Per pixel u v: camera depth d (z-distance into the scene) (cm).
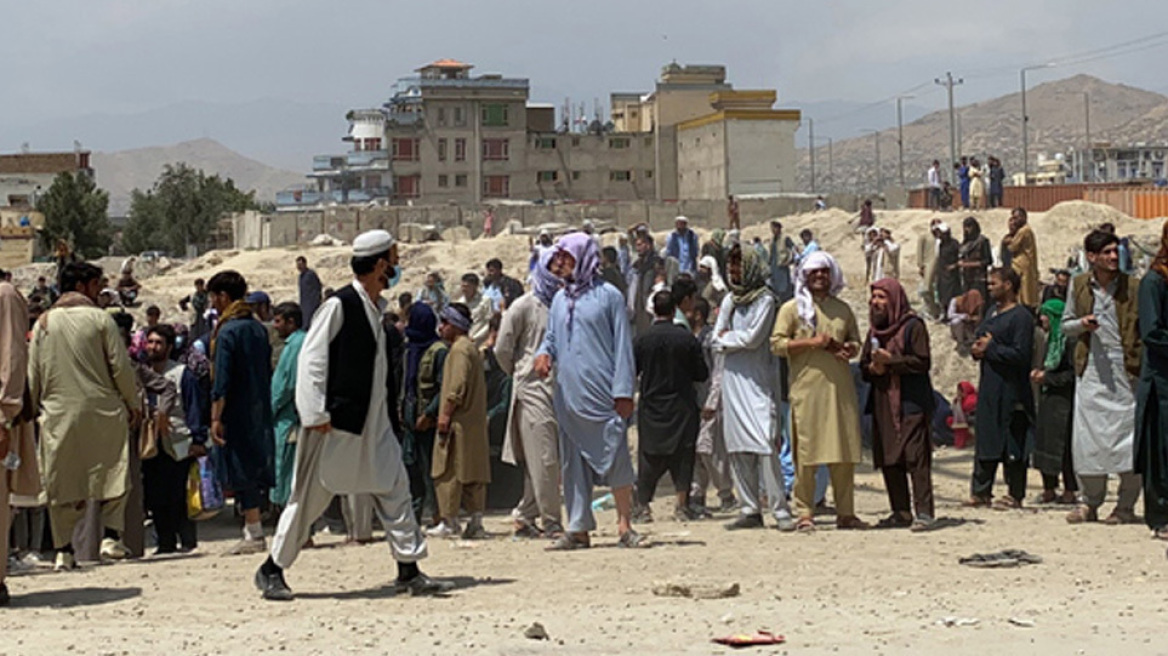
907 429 1177
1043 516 1259
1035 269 2180
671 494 1575
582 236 1097
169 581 987
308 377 857
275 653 702
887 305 1183
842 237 4462
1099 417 1182
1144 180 8025
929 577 935
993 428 1308
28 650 721
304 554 1141
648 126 11025
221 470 1171
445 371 1234
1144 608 795
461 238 6144
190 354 1226
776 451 1199
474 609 836
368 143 11119
